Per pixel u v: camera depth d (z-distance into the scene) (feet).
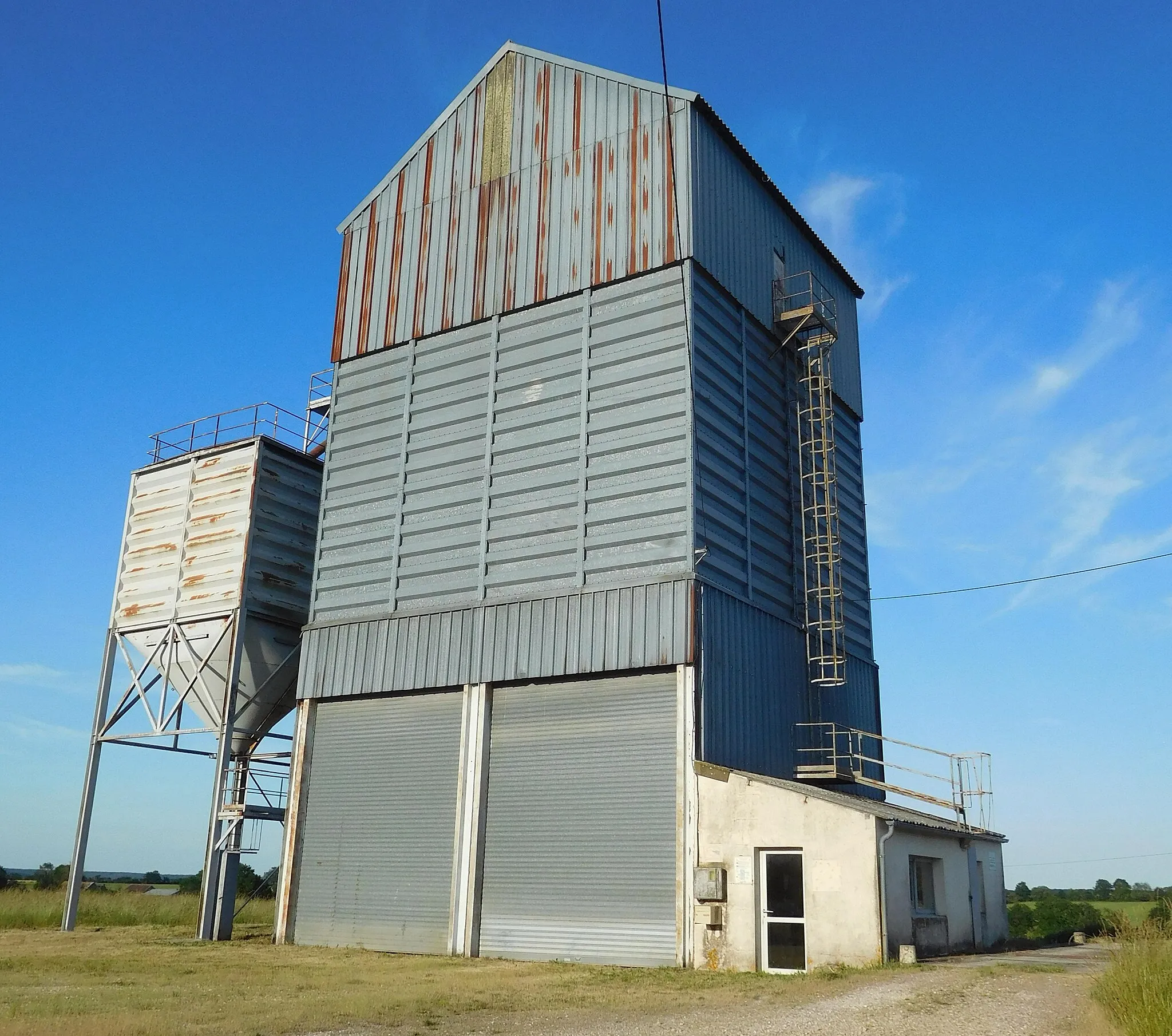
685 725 77.10
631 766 79.66
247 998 54.95
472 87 104.47
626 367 87.35
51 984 60.39
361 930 88.84
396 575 95.30
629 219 90.74
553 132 97.71
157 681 106.52
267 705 105.40
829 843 70.08
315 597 100.01
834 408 110.83
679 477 82.38
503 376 94.12
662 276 87.71
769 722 86.43
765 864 72.64
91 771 104.27
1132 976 42.27
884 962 66.33
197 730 100.07
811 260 111.96
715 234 91.45
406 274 104.01
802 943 69.82
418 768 90.22
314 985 61.52
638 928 76.18
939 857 80.69
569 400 89.71
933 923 76.89
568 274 92.73
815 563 98.78
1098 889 211.20
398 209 106.93
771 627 89.56
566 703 84.02
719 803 74.54
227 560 103.09
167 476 111.14
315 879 92.68
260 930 109.70
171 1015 46.85
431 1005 52.80
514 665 85.81
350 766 94.22
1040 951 90.17
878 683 109.29
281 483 106.83
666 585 80.48
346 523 100.27
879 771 105.50
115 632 108.99
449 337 98.78
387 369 102.22
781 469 96.32
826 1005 50.37
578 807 81.20
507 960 79.66
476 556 90.99
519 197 98.22
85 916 116.47
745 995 56.65
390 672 92.68
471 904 83.05
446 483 94.79
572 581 85.20
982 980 57.11
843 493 109.29
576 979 66.13
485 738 86.53
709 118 93.30
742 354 93.15
